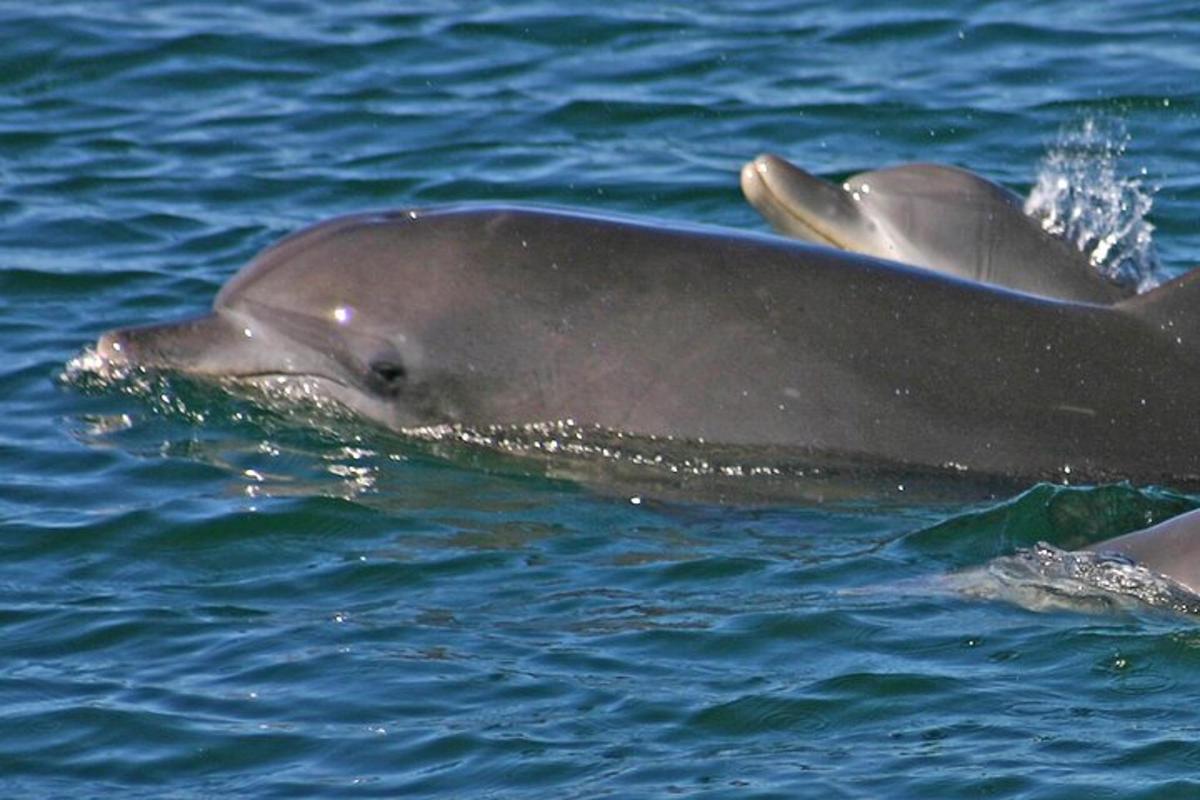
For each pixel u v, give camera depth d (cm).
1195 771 3988
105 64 8062
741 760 4091
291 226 6888
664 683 4369
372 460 5438
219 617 4700
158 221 6906
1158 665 4366
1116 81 7794
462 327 5497
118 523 5109
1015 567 4784
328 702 4341
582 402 5434
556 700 4322
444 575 4884
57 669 4494
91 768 4166
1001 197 6344
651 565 4906
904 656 4431
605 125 7600
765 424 5356
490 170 7275
